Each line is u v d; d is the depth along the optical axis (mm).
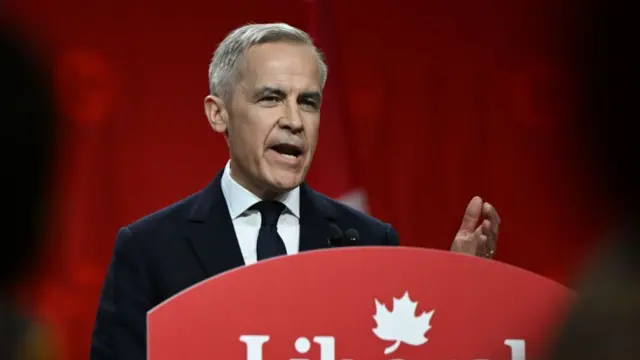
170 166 10000
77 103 9852
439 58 10234
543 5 10164
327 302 2730
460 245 4258
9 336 1482
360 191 7824
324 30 8203
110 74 9906
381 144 10172
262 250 4500
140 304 4355
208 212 4605
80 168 9852
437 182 10227
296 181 4383
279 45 4395
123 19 9914
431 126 10227
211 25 10055
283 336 2705
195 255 4453
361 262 2742
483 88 10258
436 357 2742
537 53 10211
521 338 2758
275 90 4316
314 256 2736
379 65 10188
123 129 9930
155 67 9992
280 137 4316
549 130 10219
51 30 9789
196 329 2689
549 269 10227
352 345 2723
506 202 10258
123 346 4281
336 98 8008
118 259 4520
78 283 9750
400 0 10195
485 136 10242
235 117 4453
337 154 7871
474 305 2752
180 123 10016
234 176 4680
